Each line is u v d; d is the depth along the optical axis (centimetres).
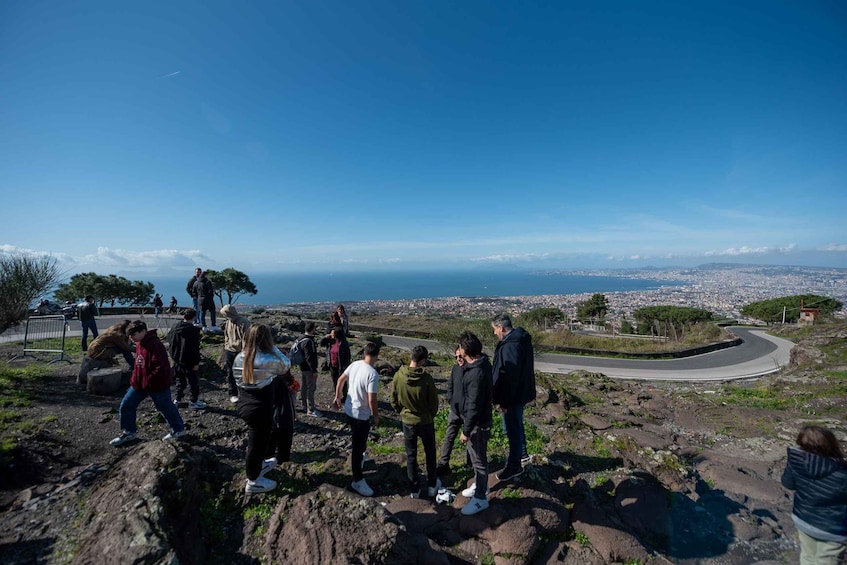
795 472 323
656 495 460
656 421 845
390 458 516
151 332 488
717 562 375
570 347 2245
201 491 373
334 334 682
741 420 856
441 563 322
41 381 688
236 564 313
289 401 453
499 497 423
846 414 893
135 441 499
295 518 349
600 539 379
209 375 823
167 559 265
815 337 1730
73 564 264
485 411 397
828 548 303
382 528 335
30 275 842
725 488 520
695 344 2416
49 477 410
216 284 3259
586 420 764
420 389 409
